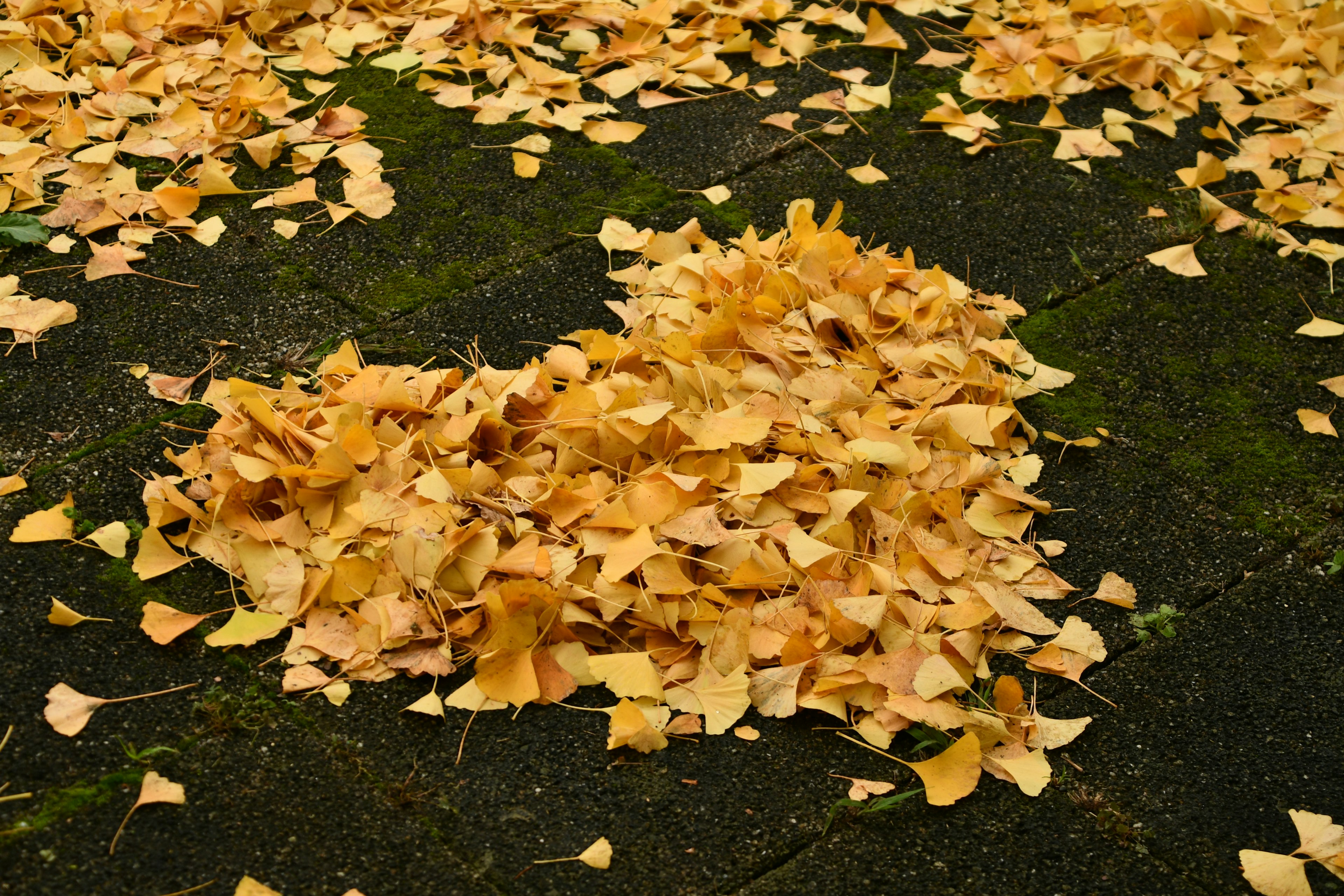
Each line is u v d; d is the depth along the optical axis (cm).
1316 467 284
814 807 251
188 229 299
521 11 339
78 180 302
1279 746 258
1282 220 316
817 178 315
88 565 263
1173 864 250
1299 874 248
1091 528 275
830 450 271
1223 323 300
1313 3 369
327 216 303
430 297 294
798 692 258
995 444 280
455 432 269
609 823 249
